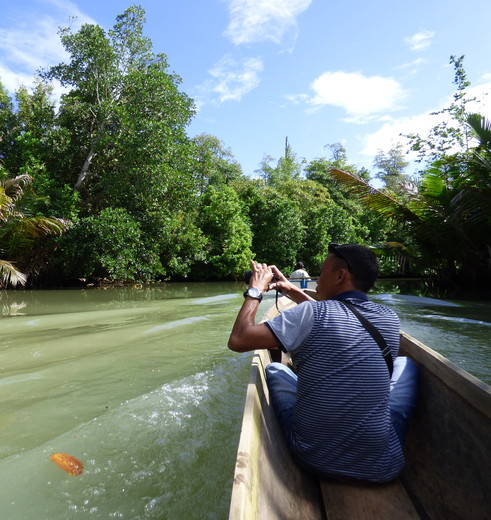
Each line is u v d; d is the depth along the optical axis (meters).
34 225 12.49
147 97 15.62
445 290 13.56
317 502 1.67
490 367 4.03
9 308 8.26
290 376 2.18
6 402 3.12
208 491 2.05
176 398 3.20
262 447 1.54
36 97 16.80
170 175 15.20
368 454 1.60
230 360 4.23
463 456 1.60
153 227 16.08
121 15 16.38
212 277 21.56
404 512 1.54
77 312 7.57
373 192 12.91
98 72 16.84
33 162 14.63
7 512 1.88
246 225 21.55
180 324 6.21
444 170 11.86
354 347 1.58
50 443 2.49
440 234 12.74
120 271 14.25
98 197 16.50
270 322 1.65
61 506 1.92
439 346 4.86
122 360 4.21
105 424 2.75
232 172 32.19
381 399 1.59
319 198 29.30
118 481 2.12
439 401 1.82
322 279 1.88
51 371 3.86
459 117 15.76
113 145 16.72
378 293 12.31
